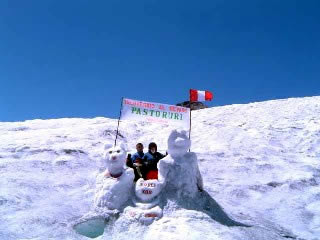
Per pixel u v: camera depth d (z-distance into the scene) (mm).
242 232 7949
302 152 16719
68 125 22484
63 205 9664
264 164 14195
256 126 21094
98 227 8320
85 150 15602
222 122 22734
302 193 11672
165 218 7840
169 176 8516
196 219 7891
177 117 9773
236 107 28922
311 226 9406
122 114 9523
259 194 11508
